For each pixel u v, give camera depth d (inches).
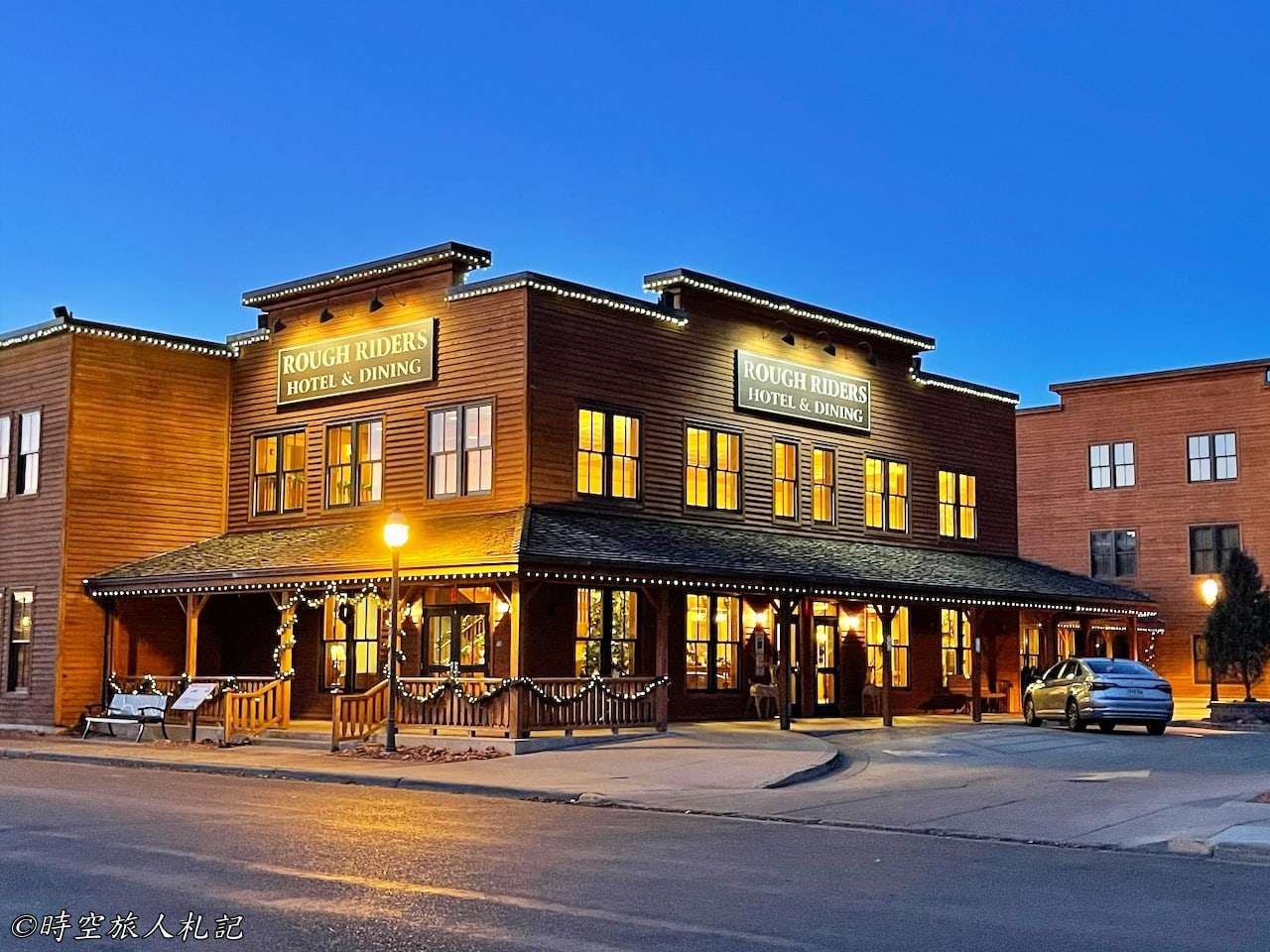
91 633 1158.3
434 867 438.3
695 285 1141.7
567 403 1046.4
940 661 1339.8
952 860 468.4
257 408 1234.0
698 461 1147.3
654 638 1087.6
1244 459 1818.4
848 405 1293.1
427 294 1103.6
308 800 651.5
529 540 911.7
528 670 999.6
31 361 1202.6
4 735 1151.0
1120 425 1923.0
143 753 945.5
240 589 1053.8
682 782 718.5
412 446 1096.8
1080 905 383.6
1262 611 1283.2
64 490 1149.1
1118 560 1904.5
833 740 978.7
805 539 1210.6
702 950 321.7
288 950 321.1
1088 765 820.0
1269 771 775.7
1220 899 395.5
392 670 903.1
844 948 325.4
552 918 356.2
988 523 1453.0
